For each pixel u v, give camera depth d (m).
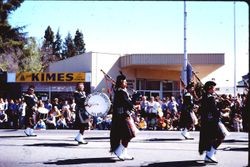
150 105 17.06
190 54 24.91
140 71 27.73
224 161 7.59
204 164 7.26
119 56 27.17
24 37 37.44
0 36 35.53
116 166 6.94
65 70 28.64
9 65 40.34
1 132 13.55
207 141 7.34
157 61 25.25
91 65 26.38
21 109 18.16
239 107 15.62
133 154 8.34
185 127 11.26
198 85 11.57
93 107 9.73
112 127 7.65
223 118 15.65
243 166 7.07
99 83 26.44
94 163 7.21
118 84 7.83
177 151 8.82
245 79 15.39
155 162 7.40
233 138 11.88
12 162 7.25
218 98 7.71
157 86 28.61
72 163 7.20
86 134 12.74
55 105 19.19
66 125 16.98
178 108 17.89
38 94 26.41
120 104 7.64
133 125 7.66
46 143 10.00
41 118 16.94
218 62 24.62
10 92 26.88
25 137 11.48
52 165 6.98
